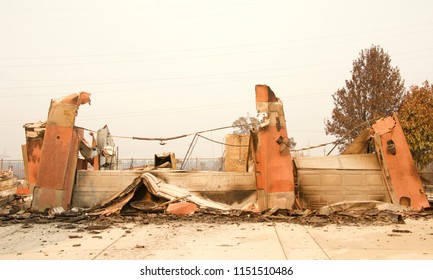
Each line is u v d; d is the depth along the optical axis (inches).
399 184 573.9
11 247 324.5
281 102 566.6
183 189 561.6
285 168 546.0
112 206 534.0
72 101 578.2
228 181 591.2
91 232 393.4
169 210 507.8
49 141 563.5
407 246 316.2
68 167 569.0
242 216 492.1
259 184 559.8
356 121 1346.0
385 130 597.3
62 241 348.5
